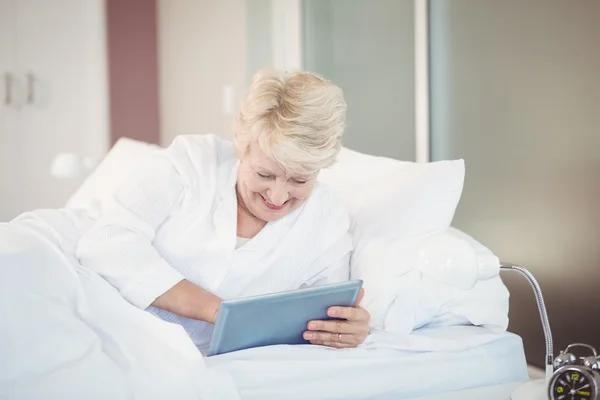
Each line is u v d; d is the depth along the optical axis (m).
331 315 1.42
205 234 1.56
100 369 1.23
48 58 4.14
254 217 1.62
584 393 1.23
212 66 4.31
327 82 1.47
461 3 2.47
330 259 1.65
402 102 2.78
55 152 4.19
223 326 1.32
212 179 1.59
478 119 2.41
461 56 2.48
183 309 1.45
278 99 1.42
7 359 1.21
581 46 1.98
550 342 1.37
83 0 4.17
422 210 1.70
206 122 4.41
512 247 2.25
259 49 3.89
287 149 1.39
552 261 2.09
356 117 3.11
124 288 1.45
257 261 1.58
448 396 1.40
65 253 1.50
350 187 1.87
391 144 2.86
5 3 4.05
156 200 1.54
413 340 1.50
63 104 4.18
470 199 2.44
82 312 1.37
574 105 2.01
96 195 2.14
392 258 1.63
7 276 1.28
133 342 1.33
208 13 4.31
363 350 1.45
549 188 2.10
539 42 2.13
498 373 1.55
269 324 1.38
